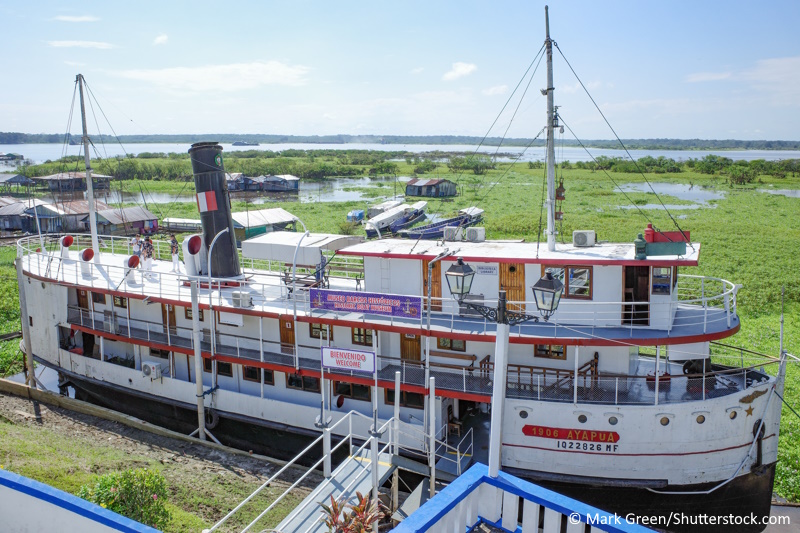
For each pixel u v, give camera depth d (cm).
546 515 892
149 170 15538
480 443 2069
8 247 6612
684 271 5534
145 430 2492
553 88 2022
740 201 10506
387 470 1784
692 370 2091
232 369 2453
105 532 880
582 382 1969
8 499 938
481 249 2169
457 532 917
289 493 2002
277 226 7481
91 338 2928
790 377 3055
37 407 2705
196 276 2456
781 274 5406
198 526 1677
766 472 1908
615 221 8044
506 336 1011
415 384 2062
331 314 2206
